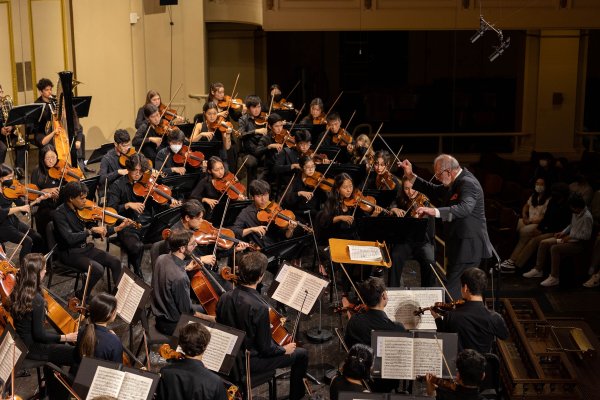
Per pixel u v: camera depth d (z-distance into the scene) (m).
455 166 6.75
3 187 7.58
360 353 4.43
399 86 20.19
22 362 4.71
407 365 4.85
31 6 12.31
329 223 7.50
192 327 4.40
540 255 8.85
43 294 5.39
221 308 5.20
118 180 7.67
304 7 14.20
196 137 9.87
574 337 6.81
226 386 5.12
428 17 14.34
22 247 7.29
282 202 8.70
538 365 5.95
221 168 7.99
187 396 4.32
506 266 9.11
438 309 5.37
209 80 15.25
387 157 8.70
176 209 6.81
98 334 4.80
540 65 15.67
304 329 6.90
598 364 6.58
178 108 12.80
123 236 7.31
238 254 7.21
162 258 5.75
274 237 7.34
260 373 5.24
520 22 14.53
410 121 19.41
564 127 15.95
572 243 8.66
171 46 12.64
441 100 19.67
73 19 12.25
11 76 12.47
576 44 15.59
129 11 12.52
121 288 5.48
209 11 12.96
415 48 20.56
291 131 10.88
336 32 20.19
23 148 10.66
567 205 9.07
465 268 6.80
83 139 10.31
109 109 12.64
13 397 4.45
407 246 7.24
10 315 5.26
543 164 11.59
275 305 7.25
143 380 4.25
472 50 20.45
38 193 7.71
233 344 4.78
